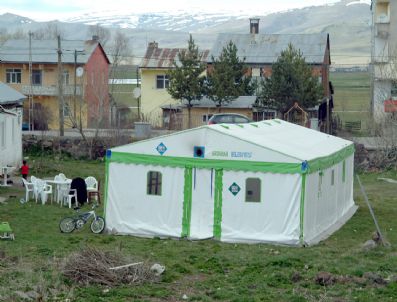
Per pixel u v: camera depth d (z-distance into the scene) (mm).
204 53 64500
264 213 21234
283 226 21094
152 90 64312
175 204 21875
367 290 15891
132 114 60188
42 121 55031
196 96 53438
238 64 54344
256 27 67688
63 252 19031
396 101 47875
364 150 38938
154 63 64375
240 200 21375
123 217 22297
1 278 16031
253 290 15859
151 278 16484
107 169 22422
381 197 31500
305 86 50531
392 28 61156
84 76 58969
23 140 40906
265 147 21172
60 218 24594
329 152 24594
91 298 14867
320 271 17359
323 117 56500
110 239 21156
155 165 22000
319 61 60281
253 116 53062
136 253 19141
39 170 35281
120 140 40625
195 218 21734
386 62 54219
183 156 21766
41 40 64688
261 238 21172
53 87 58000
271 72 55906
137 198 22172
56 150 40594
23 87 59156
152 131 47594
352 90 95000
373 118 43969
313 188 22047
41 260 17844
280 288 16078
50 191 27312
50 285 15531
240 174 21359
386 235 23062
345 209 27703
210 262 18219
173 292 15664
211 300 15094
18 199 27938
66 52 61125
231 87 52781
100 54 64625
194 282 16531
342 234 23438
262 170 21156
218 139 21531
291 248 20609
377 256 19328
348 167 28203
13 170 33594
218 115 46344
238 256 19125
